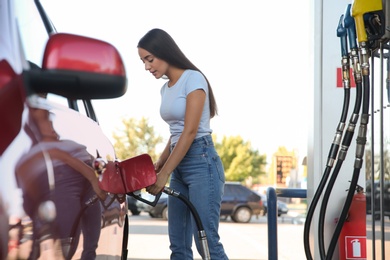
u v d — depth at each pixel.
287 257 12.05
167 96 4.03
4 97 1.72
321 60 5.57
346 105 3.52
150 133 59.19
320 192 3.51
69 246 2.07
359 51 3.24
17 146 1.72
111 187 2.76
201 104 3.92
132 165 3.34
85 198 2.26
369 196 3.52
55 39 2.01
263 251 14.56
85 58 2.01
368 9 3.20
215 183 3.99
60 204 1.97
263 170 68.38
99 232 2.48
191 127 3.85
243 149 68.00
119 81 2.04
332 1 5.54
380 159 3.21
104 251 2.61
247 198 29.52
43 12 2.61
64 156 2.08
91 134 2.60
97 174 2.48
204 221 3.96
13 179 1.66
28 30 2.16
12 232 1.63
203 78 4.01
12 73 1.81
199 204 3.95
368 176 3.57
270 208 4.99
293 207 56.16
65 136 2.17
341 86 5.55
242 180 67.69
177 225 4.16
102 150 2.71
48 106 2.12
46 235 1.85
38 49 2.26
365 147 3.69
